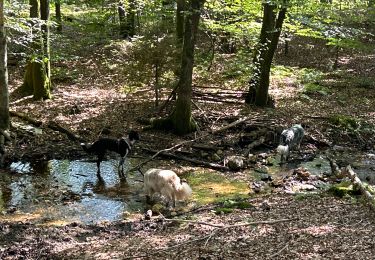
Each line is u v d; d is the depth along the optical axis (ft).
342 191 31.94
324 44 97.66
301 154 44.42
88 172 39.34
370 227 24.79
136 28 87.61
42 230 28.32
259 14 69.26
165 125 48.80
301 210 28.91
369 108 58.59
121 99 59.41
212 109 55.83
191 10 46.24
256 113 54.49
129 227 29.04
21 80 65.10
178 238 25.73
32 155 41.60
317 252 21.61
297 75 73.82
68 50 76.64
